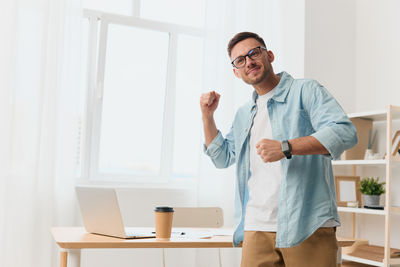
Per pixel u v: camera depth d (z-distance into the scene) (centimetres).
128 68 355
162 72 366
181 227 259
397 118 327
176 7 372
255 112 169
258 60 161
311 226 147
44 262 286
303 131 154
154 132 362
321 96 148
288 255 151
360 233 359
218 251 313
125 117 353
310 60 350
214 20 353
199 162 340
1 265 272
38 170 290
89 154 336
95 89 342
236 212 175
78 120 310
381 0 355
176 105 368
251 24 365
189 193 350
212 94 187
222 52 354
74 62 309
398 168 333
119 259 324
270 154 136
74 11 311
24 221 280
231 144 193
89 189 194
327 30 360
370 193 311
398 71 339
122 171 351
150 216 338
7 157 277
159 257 334
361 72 367
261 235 158
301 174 150
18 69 287
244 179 171
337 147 134
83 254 315
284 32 368
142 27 357
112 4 352
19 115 284
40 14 294
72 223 304
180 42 372
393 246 331
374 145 351
